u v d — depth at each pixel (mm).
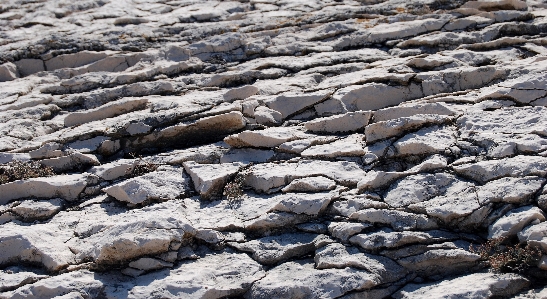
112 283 3275
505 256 3176
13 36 5609
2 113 4504
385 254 3271
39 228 3578
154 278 3273
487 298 3033
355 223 3396
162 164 3973
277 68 4848
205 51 5172
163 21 5781
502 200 3346
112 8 6176
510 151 3598
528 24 5023
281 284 3203
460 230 3344
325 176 3691
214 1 6277
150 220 3410
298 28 5449
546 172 3416
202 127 4160
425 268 3240
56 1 6371
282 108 4320
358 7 5668
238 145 4020
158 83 4699
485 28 5059
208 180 3723
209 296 3191
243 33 5414
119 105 4434
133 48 5320
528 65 4387
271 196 3662
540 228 3193
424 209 3393
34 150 4137
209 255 3402
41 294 3240
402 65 4598
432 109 4027
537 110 3887
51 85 4887
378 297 3172
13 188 3857
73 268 3359
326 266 3260
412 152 3748
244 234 3482
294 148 3922
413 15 5402
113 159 4129
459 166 3574
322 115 4281
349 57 4918
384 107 4332
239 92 4480
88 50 5305
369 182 3580
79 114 4426
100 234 3508
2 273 3377
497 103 4031
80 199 3842
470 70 4379
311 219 3492
